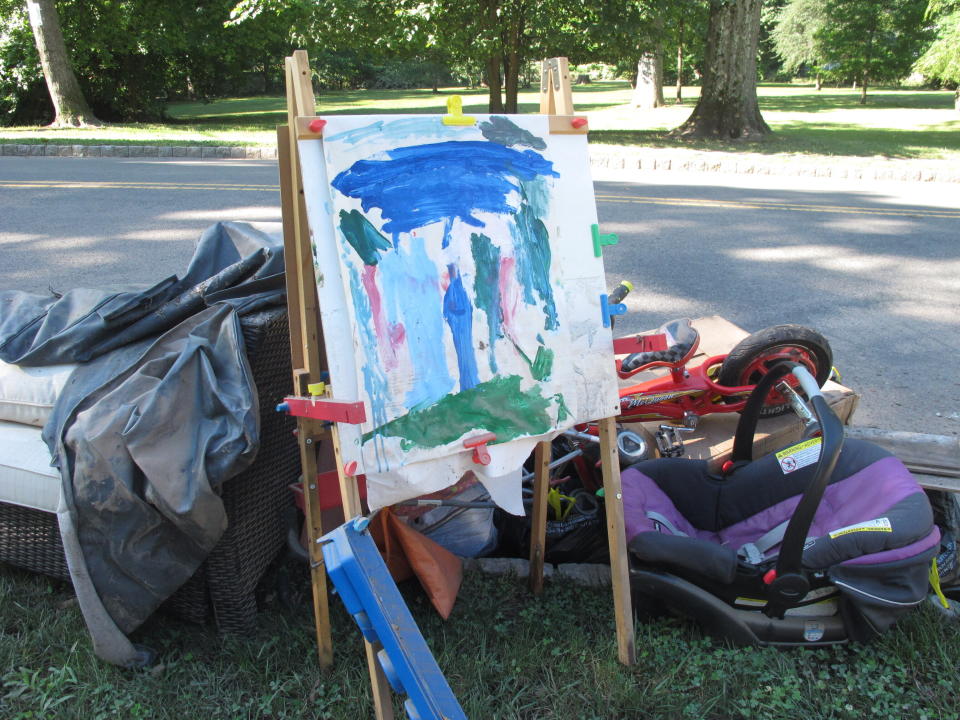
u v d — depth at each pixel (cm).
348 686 239
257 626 267
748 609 262
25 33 1972
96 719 228
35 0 1775
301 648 258
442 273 218
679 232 824
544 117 236
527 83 4525
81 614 266
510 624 273
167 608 269
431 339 216
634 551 265
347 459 207
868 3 3197
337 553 190
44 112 2084
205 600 264
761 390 296
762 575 257
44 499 254
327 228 203
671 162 1312
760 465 304
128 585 239
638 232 823
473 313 222
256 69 3159
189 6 2175
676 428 356
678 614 270
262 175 1134
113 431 232
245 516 257
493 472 230
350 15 1353
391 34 1365
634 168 1323
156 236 764
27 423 270
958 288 658
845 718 236
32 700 233
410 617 190
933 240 810
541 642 261
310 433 231
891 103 3309
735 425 367
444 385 219
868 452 291
